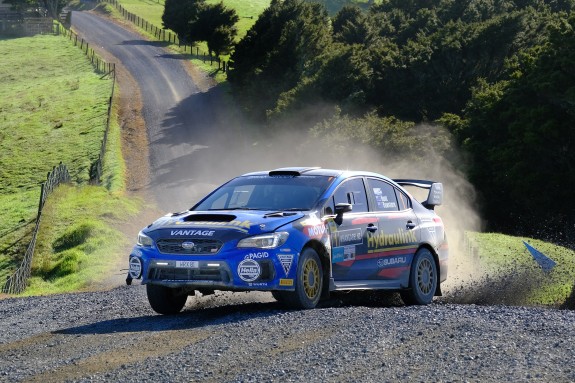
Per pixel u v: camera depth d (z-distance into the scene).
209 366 11.34
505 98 79.25
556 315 13.73
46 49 199.50
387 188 18.97
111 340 13.70
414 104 102.12
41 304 20.14
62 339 14.23
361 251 17.41
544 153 73.75
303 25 119.38
